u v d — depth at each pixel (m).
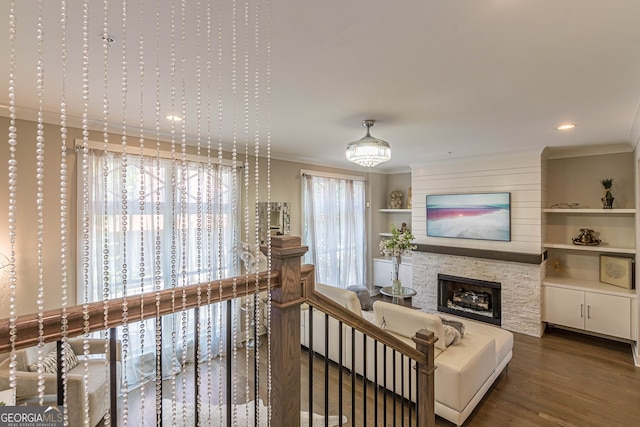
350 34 1.59
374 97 2.43
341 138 3.77
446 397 2.62
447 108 2.68
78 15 1.38
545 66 1.93
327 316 1.46
